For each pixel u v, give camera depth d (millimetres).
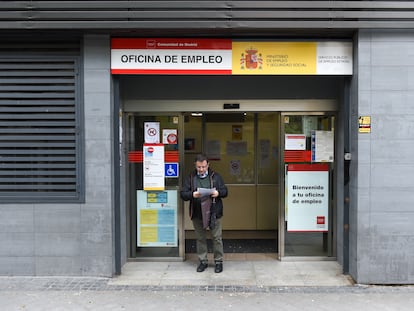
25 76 5520
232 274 5668
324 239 6234
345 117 5535
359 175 5254
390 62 5219
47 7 5227
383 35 5215
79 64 5477
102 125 5449
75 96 5484
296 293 4984
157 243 6305
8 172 5531
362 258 5273
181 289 5129
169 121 6227
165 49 5480
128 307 4582
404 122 5234
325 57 5488
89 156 5461
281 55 5504
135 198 6293
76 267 5512
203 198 5559
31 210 5492
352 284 5285
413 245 5242
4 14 5211
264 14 5184
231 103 6160
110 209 5473
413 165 5230
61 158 5508
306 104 6105
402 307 4566
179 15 5191
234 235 7766
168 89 6172
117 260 5598
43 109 5496
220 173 7770
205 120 7699
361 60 5227
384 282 5262
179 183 6258
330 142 6176
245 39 5496
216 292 5023
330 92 6098
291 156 6195
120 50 5461
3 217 5512
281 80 6133
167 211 6285
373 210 5254
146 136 6238
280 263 6141
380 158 5238
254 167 7781
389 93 5230
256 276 5582
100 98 5445
